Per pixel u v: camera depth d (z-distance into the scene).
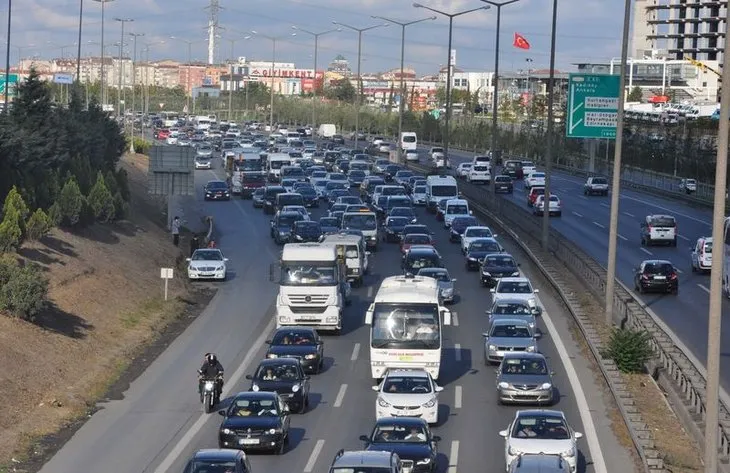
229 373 86.12
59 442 67.38
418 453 58.47
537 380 75.12
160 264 134.50
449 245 157.50
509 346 87.88
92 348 91.12
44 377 80.06
